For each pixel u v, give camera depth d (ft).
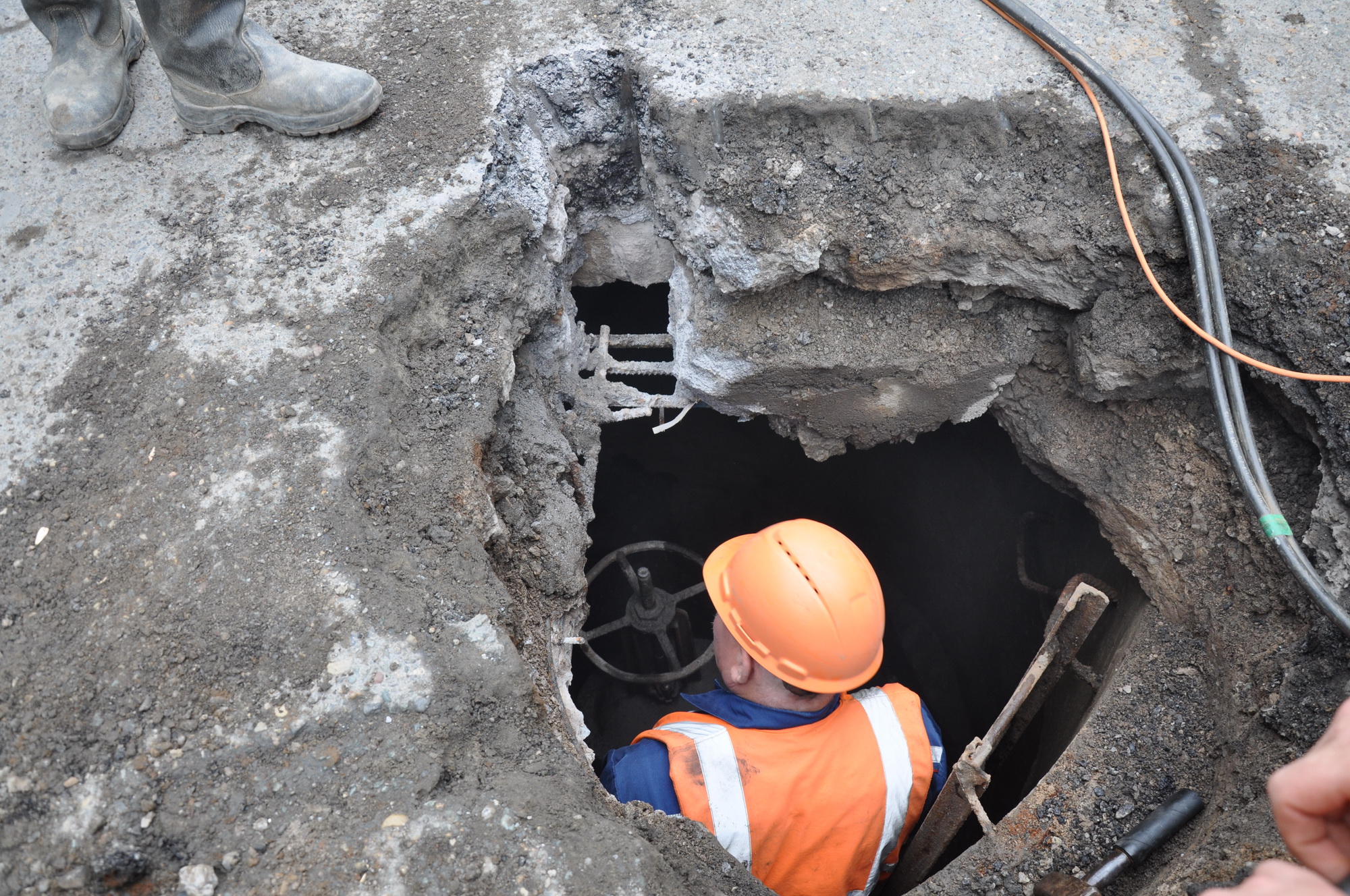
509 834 5.74
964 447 13.03
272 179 8.80
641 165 9.86
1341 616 6.93
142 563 6.70
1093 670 8.85
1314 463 8.01
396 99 9.27
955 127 8.68
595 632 12.48
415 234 8.33
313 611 6.47
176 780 5.87
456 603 6.70
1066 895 6.66
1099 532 10.50
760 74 8.86
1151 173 8.38
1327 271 7.94
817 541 7.58
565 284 10.36
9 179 8.94
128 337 7.84
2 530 6.93
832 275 9.31
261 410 7.37
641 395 10.27
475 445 7.79
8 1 10.46
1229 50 9.16
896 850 7.76
